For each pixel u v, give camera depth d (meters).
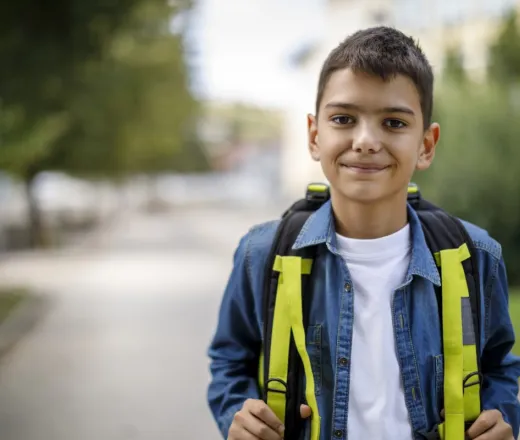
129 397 6.09
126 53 17.62
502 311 1.74
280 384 1.64
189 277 15.11
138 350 8.00
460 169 11.57
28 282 14.22
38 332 9.13
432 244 1.68
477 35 22.78
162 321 9.90
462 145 11.70
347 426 1.61
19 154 18.11
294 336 1.63
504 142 11.59
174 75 23.08
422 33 24.95
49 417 5.59
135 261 18.42
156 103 22.14
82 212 30.34
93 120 17.92
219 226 32.25
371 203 1.62
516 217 11.57
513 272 11.77
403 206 1.67
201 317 10.26
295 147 46.03
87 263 17.97
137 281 14.41
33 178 21.02
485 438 1.57
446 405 1.59
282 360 1.65
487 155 11.55
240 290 1.78
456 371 1.60
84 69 11.53
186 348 8.08
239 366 1.81
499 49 13.78
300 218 1.74
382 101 1.56
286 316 1.66
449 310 1.62
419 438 1.60
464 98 11.99
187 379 6.67
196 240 24.94
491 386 1.74
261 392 1.75
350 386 1.62
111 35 10.55
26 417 5.60
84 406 5.86
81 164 20.09
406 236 1.68
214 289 13.34
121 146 20.67
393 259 1.66
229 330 1.82
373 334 1.63
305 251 1.70
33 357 7.72
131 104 18.53
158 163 50.59
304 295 1.68
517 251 11.75
